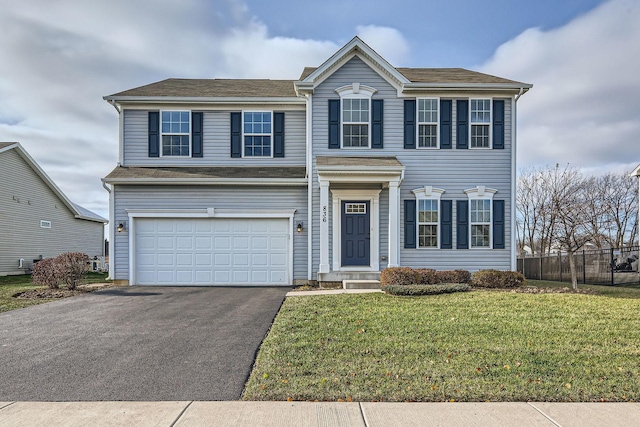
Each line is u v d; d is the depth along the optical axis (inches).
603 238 1155.9
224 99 558.6
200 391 180.1
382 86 527.8
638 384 183.2
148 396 175.2
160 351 236.1
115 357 225.9
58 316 331.0
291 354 221.3
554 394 172.7
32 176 816.3
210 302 393.4
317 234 517.3
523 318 297.1
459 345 234.7
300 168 563.5
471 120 527.8
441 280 456.1
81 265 487.2
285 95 573.6
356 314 312.7
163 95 556.7
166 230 538.0
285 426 146.9
